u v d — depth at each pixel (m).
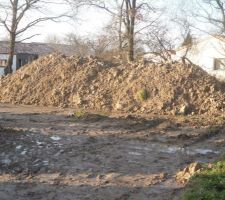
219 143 14.45
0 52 57.69
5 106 22.50
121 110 21.16
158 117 19.05
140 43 35.38
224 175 9.25
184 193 8.55
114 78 23.30
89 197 8.81
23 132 14.49
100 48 37.25
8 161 11.16
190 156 12.45
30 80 25.02
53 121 17.48
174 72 22.47
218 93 21.23
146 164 11.41
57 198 8.73
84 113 18.80
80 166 11.03
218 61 40.72
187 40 38.56
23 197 8.77
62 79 24.17
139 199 8.73
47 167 10.82
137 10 33.09
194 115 20.02
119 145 13.59
